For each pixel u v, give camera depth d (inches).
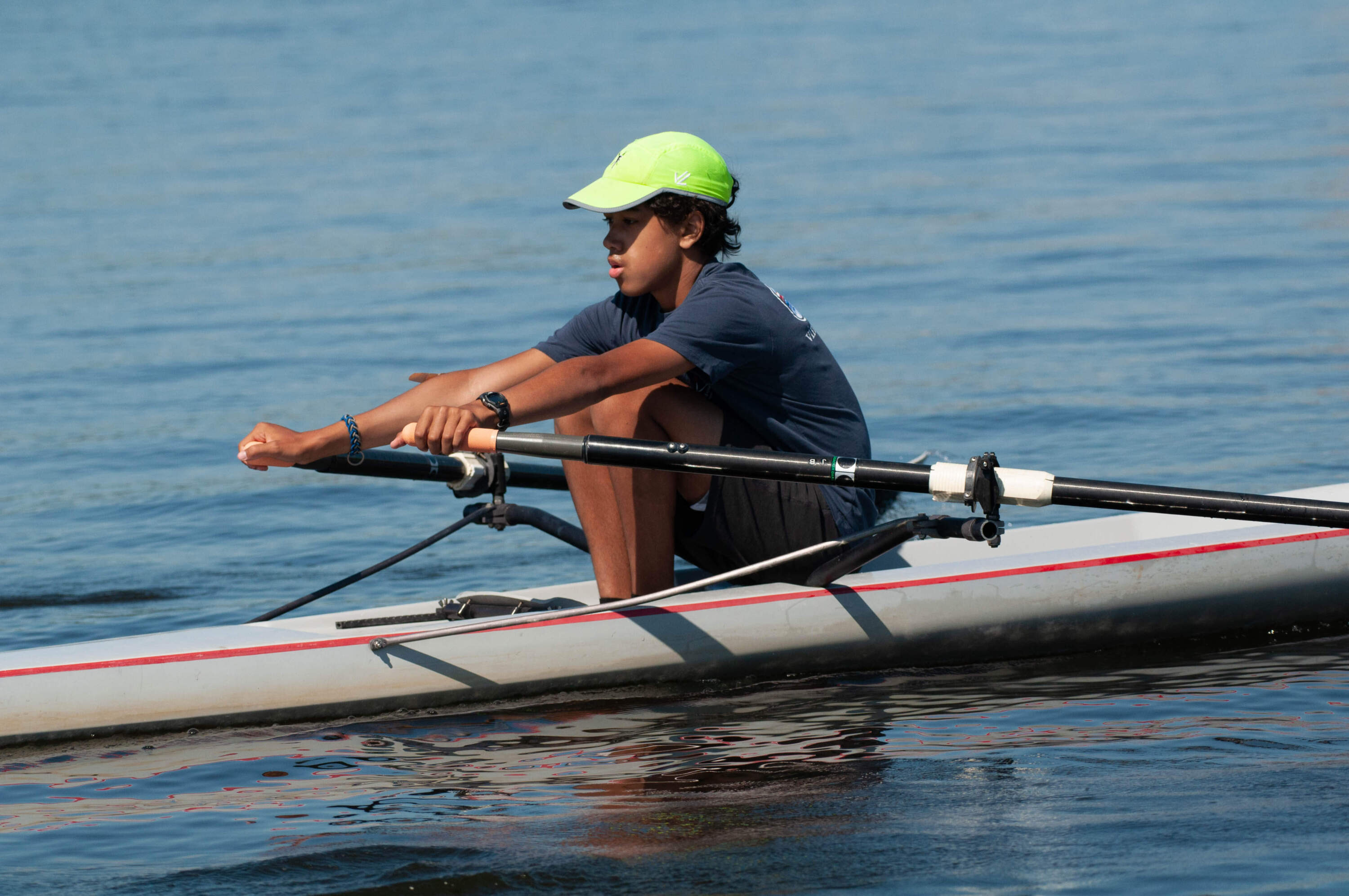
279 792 442.0
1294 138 2292.1
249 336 1385.3
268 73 3641.7
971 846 379.2
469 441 478.0
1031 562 569.0
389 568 749.3
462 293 1563.7
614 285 1579.7
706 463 487.5
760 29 4429.1
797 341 526.0
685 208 522.3
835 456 495.8
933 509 826.8
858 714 505.4
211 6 5639.8
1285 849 369.7
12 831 414.0
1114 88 2979.8
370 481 928.9
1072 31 4119.1
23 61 3976.4
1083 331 1259.8
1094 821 392.8
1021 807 405.7
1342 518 499.8
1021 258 1600.6
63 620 671.8
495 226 1942.7
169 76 3604.8
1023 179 2101.4
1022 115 2674.7
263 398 1155.3
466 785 442.3
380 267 1717.5
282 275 1685.5
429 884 367.9
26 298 1582.2
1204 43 3695.9
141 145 2637.8
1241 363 1117.7
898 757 455.2
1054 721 488.7
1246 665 553.3
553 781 443.8
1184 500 498.0
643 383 497.7
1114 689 526.6
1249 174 2021.4
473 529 821.9
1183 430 949.2
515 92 3179.1
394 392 1163.3
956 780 430.6
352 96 3189.0
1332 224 1670.8
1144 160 2182.6
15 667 483.5
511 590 669.3
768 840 388.2
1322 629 606.5
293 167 2405.3
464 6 5374.0
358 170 2356.1
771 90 3085.6
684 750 470.3
